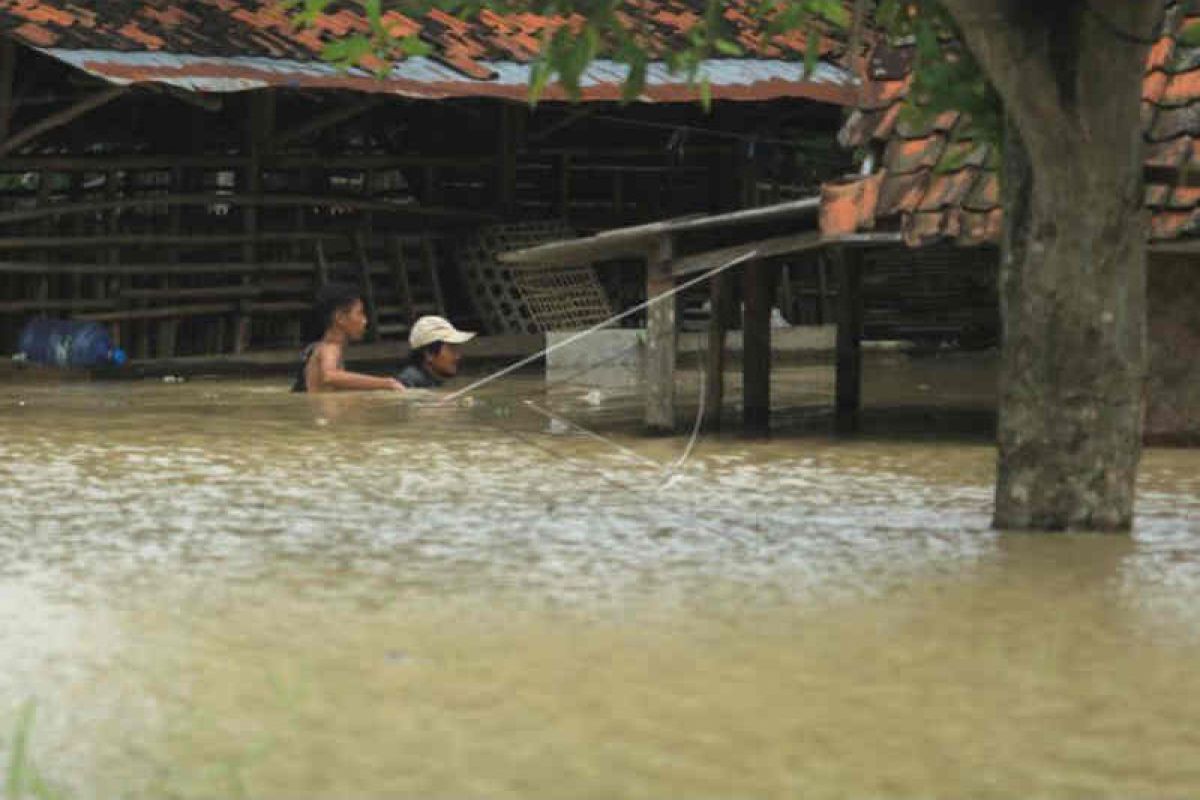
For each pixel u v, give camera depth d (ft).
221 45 108.68
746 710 27.73
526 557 41.47
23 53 115.24
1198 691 28.91
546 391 94.94
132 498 51.13
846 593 37.04
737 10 125.80
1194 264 64.59
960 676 29.91
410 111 138.41
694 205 146.30
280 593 37.09
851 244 66.54
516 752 25.52
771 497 52.06
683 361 120.78
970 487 54.60
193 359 120.88
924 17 47.55
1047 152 44.42
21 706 28.04
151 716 27.48
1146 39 43.47
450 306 138.72
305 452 63.05
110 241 120.78
